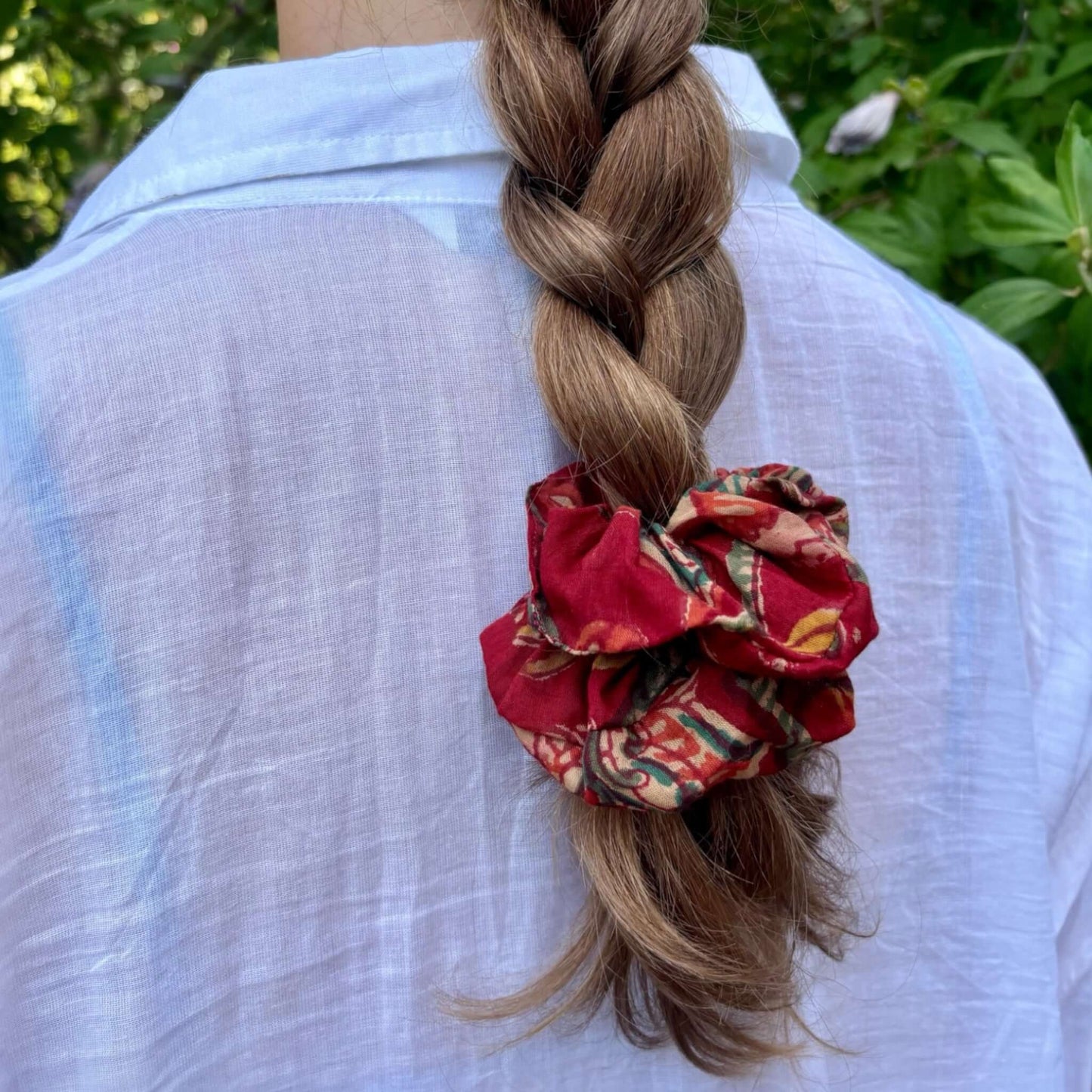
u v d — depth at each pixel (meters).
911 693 0.61
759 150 0.61
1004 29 1.17
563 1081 0.54
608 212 0.48
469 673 0.50
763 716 0.44
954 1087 0.63
